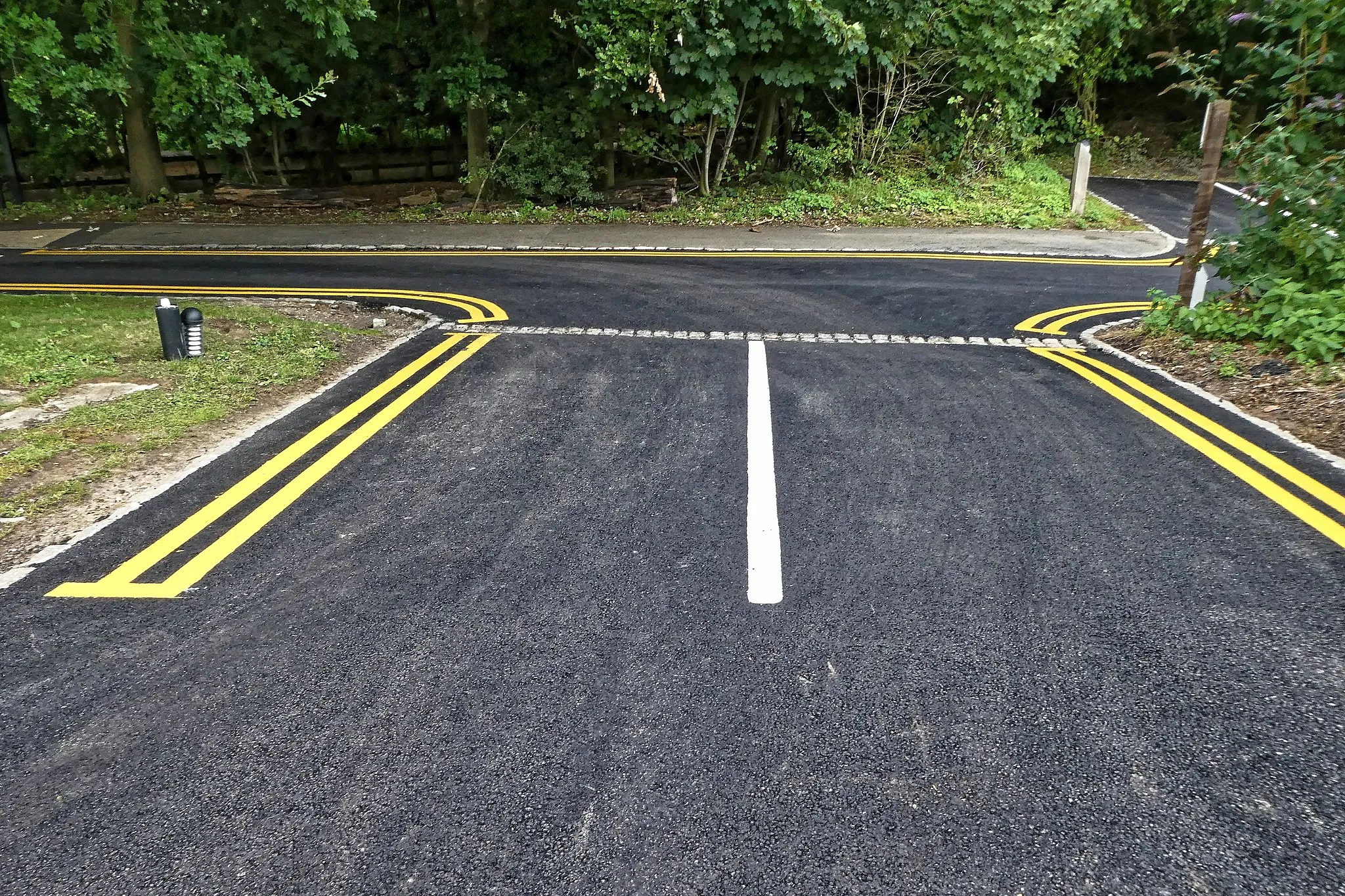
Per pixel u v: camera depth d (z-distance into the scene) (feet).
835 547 13.71
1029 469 16.94
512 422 19.85
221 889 7.51
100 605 12.12
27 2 33.96
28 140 68.28
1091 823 8.20
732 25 53.11
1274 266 25.66
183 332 24.67
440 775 8.86
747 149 65.72
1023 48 56.24
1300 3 23.61
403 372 24.07
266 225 55.72
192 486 16.20
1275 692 10.12
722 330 29.58
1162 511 14.99
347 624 11.63
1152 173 76.54
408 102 64.23
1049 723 9.59
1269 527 14.37
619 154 65.82
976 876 7.61
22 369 23.17
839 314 32.14
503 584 12.64
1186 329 26.61
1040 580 12.67
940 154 61.72
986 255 45.27
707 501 15.48
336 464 17.34
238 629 11.51
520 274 40.45
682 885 7.54
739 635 11.30
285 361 24.54
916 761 9.02
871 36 56.08
